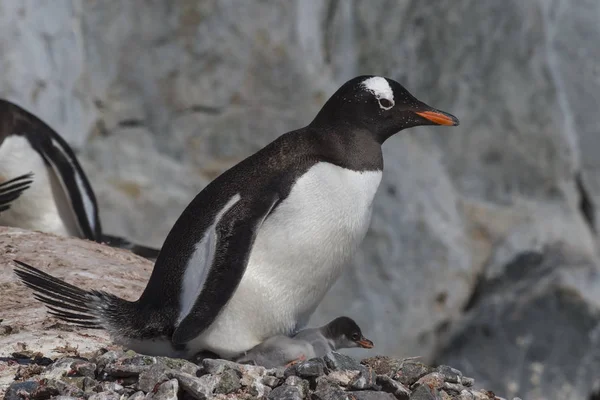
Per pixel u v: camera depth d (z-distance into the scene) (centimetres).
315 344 1288
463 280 3566
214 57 3478
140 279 1656
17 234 1781
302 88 3509
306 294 1313
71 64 3328
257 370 1170
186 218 1286
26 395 1112
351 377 1156
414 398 1130
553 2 3884
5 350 1298
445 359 3438
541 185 3806
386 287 3431
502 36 3769
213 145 3469
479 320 3444
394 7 3712
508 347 3409
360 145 1330
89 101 3397
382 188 3494
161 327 1238
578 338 3422
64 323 1405
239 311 1266
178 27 3462
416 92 3762
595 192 3903
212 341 1263
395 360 1280
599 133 3919
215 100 3481
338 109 1345
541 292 3466
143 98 3456
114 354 1189
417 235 3503
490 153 3784
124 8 3434
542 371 3400
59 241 1772
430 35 3741
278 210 1269
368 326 3384
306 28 3594
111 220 3312
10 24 3145
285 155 1305
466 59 3762
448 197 3647
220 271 1219
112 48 3428
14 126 2136
